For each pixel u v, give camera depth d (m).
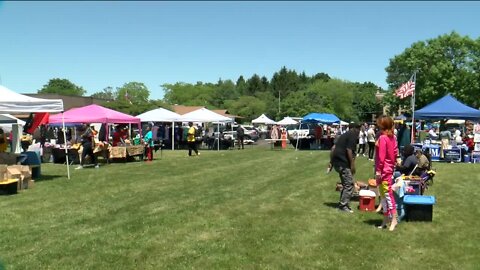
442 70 55.81
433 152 21.12
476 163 20.00
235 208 9.13
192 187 12.12
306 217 8.38
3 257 5.92
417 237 7.08
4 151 14.00
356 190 10.39
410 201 8.16
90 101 56.84
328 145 31.36
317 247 6.47
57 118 20.70
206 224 7.72
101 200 10.12
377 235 7.17
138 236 6.94
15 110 12.58
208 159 21.39
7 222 7.94
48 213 8.70
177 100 113.62
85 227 7.54
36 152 14.38
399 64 60.38
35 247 6.38
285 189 11.72
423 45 59.19
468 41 57.03
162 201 9.95
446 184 13.00
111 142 21.97
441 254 6.23
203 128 41.50
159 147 25.06
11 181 11.03
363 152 24.17
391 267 5.68
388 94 62.28
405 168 10.36
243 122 86.62
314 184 12.62
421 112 21.58
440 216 8.60
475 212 9.01
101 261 5.79
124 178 14.11
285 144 31.94
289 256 6.04
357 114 98.56
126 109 55.22
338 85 96.50
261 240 6.77
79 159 19.72
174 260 5.85
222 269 5.54
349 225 7.80
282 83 126.56
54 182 13.19
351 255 6.13
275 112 86.69
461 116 21.03
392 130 7.54
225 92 111.56
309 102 78.94
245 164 18.75
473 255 6.19
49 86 121.88
